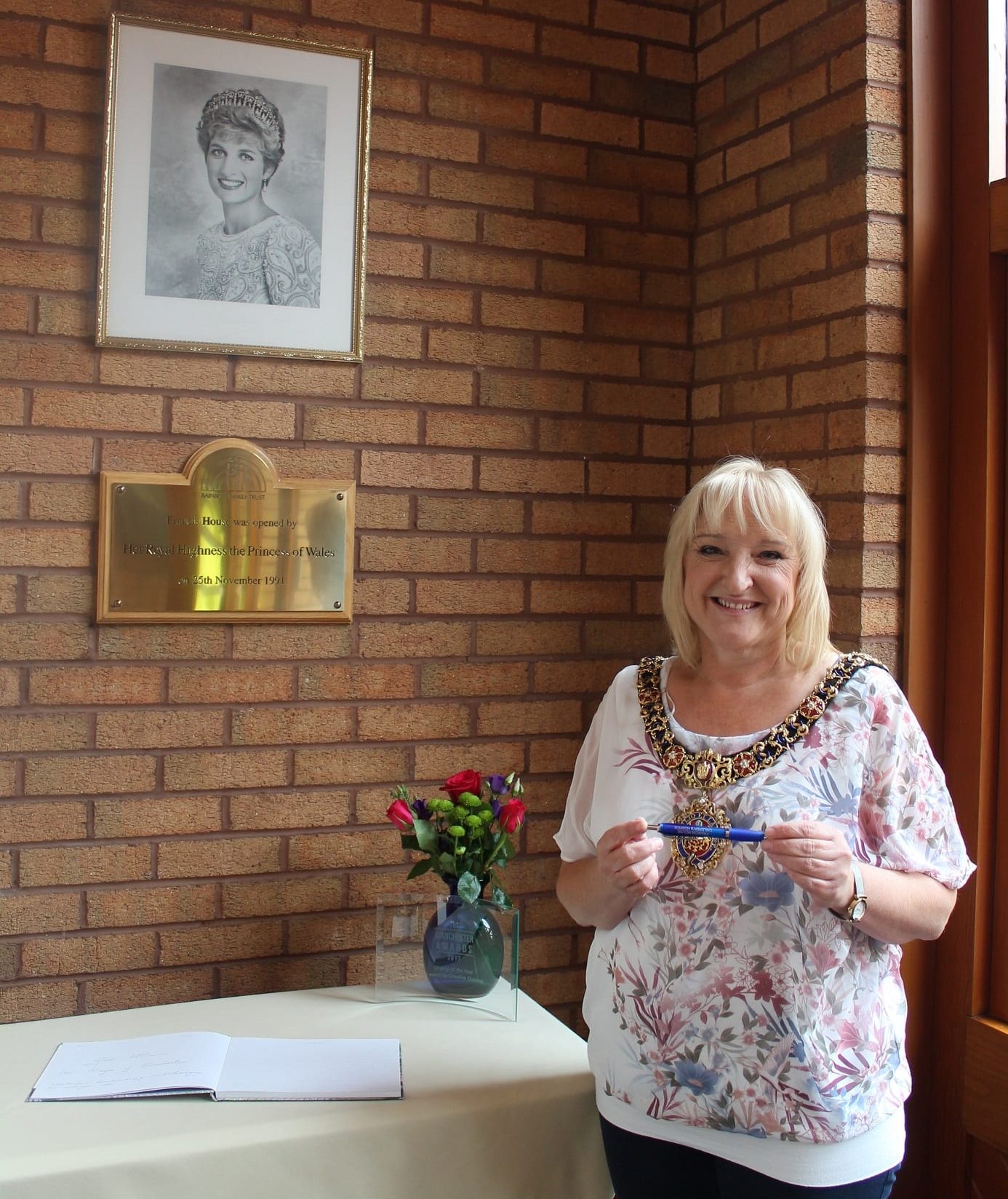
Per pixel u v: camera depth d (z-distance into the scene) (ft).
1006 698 6.70
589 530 8.11
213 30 7.09
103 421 6.98
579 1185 5.77
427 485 7.68
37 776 6.87
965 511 6.77
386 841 7.60
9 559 6.81
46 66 6.84
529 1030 6.42
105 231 6.91
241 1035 6.28
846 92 6.95
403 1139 5.39
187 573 7.11
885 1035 4.73
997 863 6.67
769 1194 4.62
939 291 6.88
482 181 7.80
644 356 8.24
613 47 8.14
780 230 7.49
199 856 7.19
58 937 6.93
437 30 7.68
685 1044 4.74
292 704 7.39
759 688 5.00
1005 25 6.79
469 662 7.80
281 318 7.30
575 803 5.54
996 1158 6.55
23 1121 5.25
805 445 7.24
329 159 7.37
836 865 4.39
